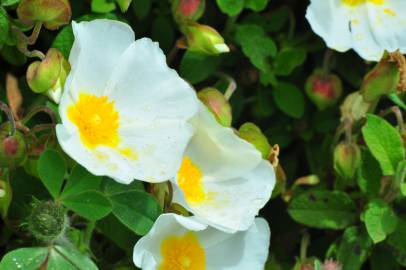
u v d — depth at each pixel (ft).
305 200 1.38
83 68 1.19
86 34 1.17
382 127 1.34
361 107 1.39
